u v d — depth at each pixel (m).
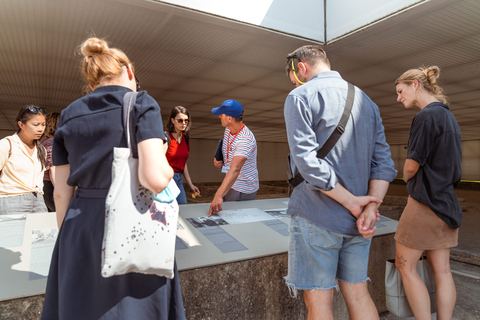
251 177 2.87
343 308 2.02
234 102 2.56
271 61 4.79
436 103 1.69
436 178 1.63
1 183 2.35
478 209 8.01
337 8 3.85
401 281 1.85
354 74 5.44
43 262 1.48
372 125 1.34
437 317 1.74
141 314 0.94
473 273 3.29
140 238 0.90
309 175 1.18
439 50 4.25
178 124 3.14
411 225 1.70
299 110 1.22
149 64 4.93
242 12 3.41
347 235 1.24
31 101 7.87
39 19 3.32
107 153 0.94
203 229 2.01
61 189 1.06
